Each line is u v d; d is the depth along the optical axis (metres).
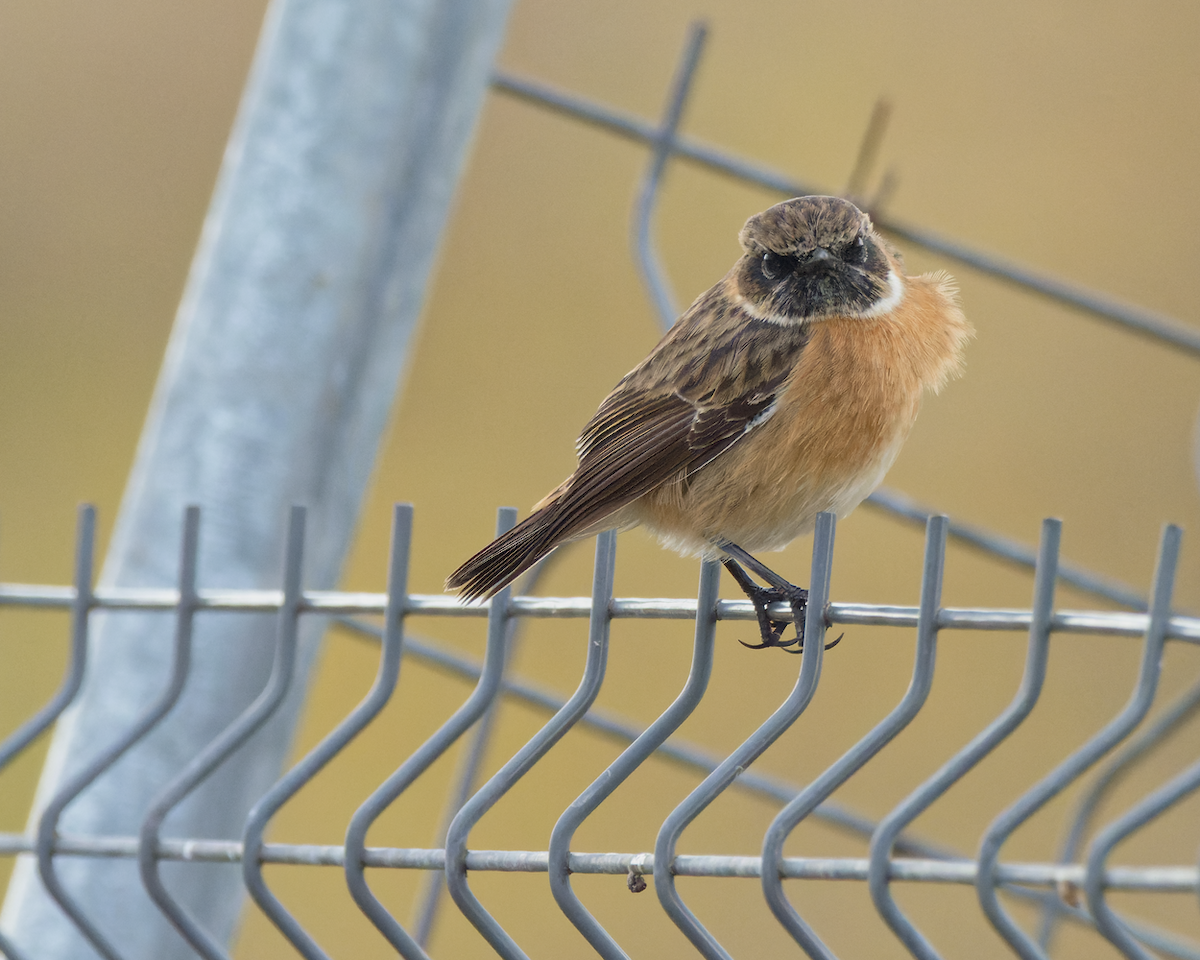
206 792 8.88
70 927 8.73
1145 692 4.89
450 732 6.20
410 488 21.22
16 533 21.58
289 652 6.70
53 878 7.03
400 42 9.43
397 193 9.48
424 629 20.16
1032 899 9.26
